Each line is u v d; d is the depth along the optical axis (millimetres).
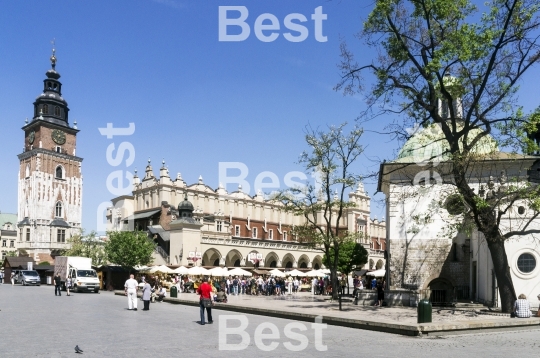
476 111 25219
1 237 149375
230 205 85562
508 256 28344
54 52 107250
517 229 28234
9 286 62500
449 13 24312
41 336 16578
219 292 28750
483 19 23625
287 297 42938
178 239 65062
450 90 25562
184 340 15969
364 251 52562
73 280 49438
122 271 56188
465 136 25703
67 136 105438
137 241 58281
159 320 22484
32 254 96938
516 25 23453
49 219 99812
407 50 26000
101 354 13219
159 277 57031
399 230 34938
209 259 70875
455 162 24719
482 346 15453
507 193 24484
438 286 33969
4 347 14211
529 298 27641
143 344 15016
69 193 103938
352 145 37531
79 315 24406
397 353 13977
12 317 22938
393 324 18719
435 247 34344
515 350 14656
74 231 103312
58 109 105188
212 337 16812
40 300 35500
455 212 31688
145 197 80188
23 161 103688
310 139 37500
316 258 88312
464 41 22828
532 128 22984
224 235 76562
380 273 51031
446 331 18375
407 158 35906
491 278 29422
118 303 34000
